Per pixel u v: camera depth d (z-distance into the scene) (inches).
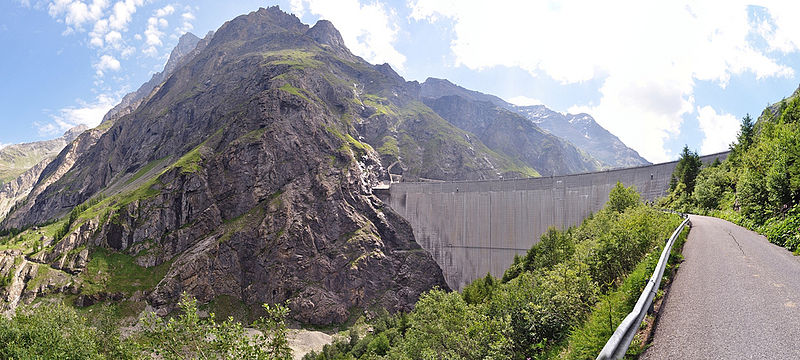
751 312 687.1
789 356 520.7
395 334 5002.5
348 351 5841.5
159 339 1056.2
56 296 7076.8
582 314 1071.6
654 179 5856.3
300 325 7411.4
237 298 7755.9
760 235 1601.9
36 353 1830.7
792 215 1403.8
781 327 613.0
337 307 7746.1
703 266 1080.8
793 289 801.6
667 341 613.6
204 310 7347.4
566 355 853.2
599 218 3016.7
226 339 1061.1
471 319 1705.2
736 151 3818.9
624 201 3383.4
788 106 2454.5
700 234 1747.0
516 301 1296.8
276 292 7785.4
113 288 7372.1
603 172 6486.2
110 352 2244.1
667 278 1006.4
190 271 7593.5
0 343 1907.0
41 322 2005.4
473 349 1409.9
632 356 598.2
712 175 3444.9
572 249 2623.0
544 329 1150.3
